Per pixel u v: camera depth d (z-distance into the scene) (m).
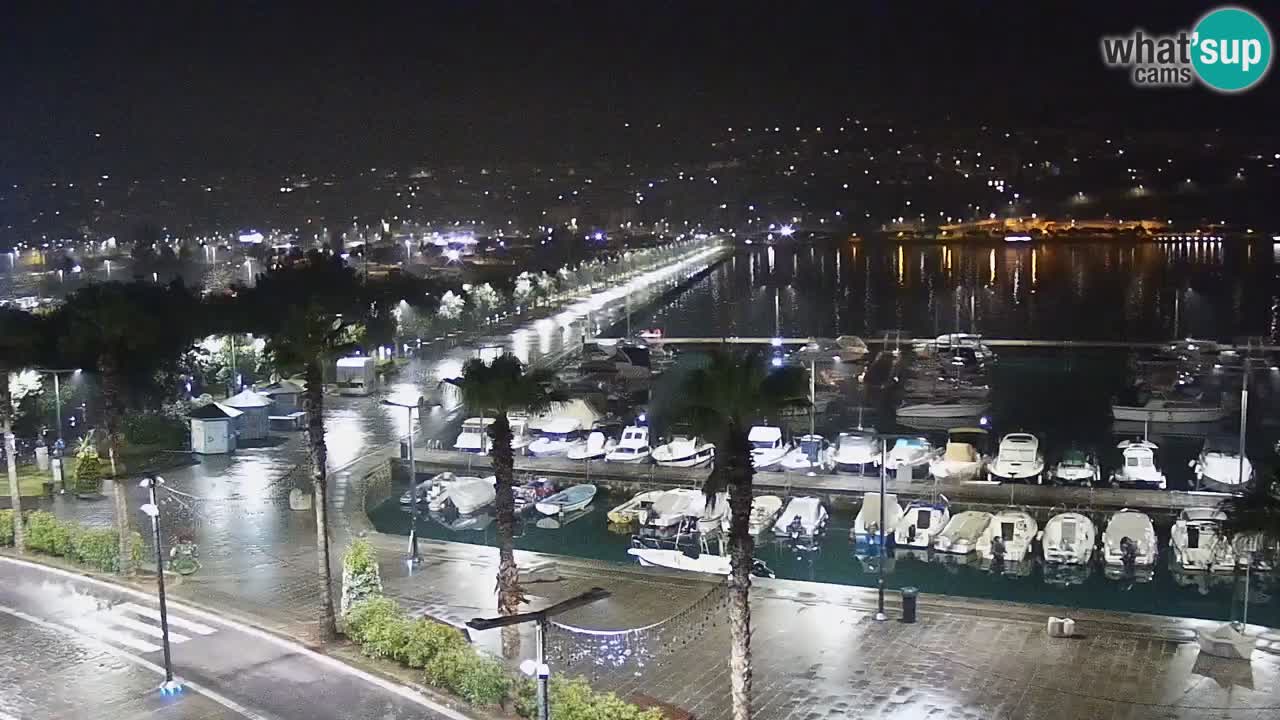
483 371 27.77
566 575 36.78
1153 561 43.81
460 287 163.62
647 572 36.88
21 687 26.61
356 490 50.78
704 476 55.56
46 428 62.62
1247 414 74.00
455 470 59.28
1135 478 55.34
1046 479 56.28
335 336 30.50
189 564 37.00
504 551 27.97
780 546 47.97
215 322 80.38
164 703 25.59
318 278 106.44
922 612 32.19
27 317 54.38
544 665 19.06
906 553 46.25
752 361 21.91
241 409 62.88
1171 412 71.50
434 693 26.03
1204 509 48.09
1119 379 90.62
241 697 25.92
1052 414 76.25
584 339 106.38
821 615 32.12
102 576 35.94
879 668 27.94
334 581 35.41
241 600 33.59
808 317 151.62
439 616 32.44
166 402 69.81
